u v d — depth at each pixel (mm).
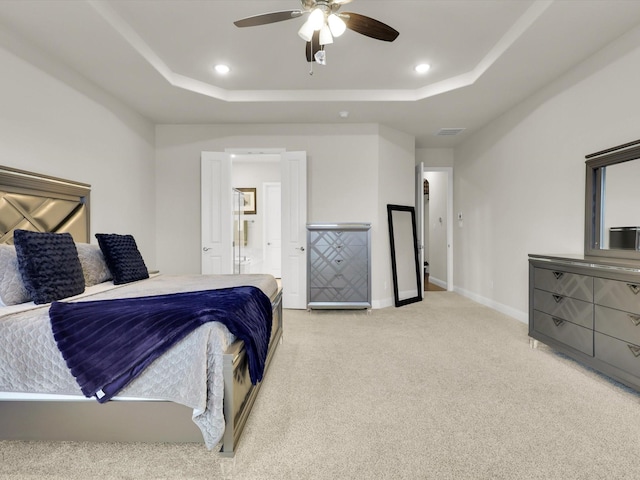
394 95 3682
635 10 2166
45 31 2391
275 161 7062
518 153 3760
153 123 4391
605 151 2533
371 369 2420
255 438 1603
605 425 1698
